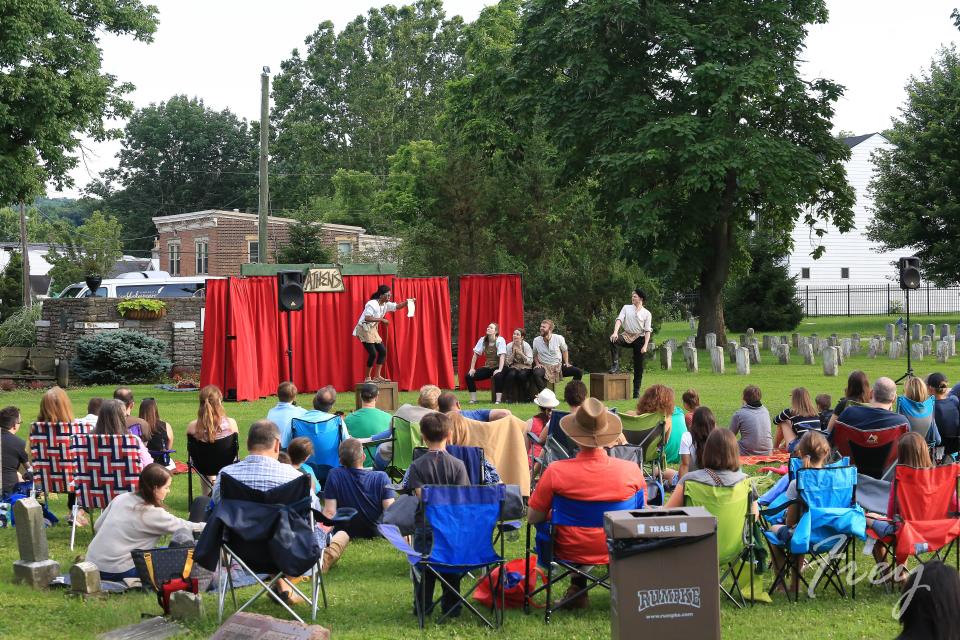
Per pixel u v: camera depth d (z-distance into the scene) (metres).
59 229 55.47
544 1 34.66
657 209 31.33
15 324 34.53
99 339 28.61
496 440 10.59
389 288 22.39
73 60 28.48
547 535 7.26
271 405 20.47
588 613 7.32
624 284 29.05
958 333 33.66
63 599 7.64
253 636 6.03
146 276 39.81
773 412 18.19
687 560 5.73
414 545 7.08
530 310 29.38
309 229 41.81
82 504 9.28
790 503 7.73
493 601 7.22
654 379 25.28
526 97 34.97
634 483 7.06
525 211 33.72
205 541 6.73
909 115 46.44
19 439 10.35
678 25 31.72
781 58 31.88
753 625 7.03
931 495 7.76
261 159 33.25
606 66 32.44
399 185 64.25
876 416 9.48
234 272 53.22
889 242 46.12
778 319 47.72
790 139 35.34
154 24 30.97
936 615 3.78
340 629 6.99
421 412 11.23
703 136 31.33
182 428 17.12
